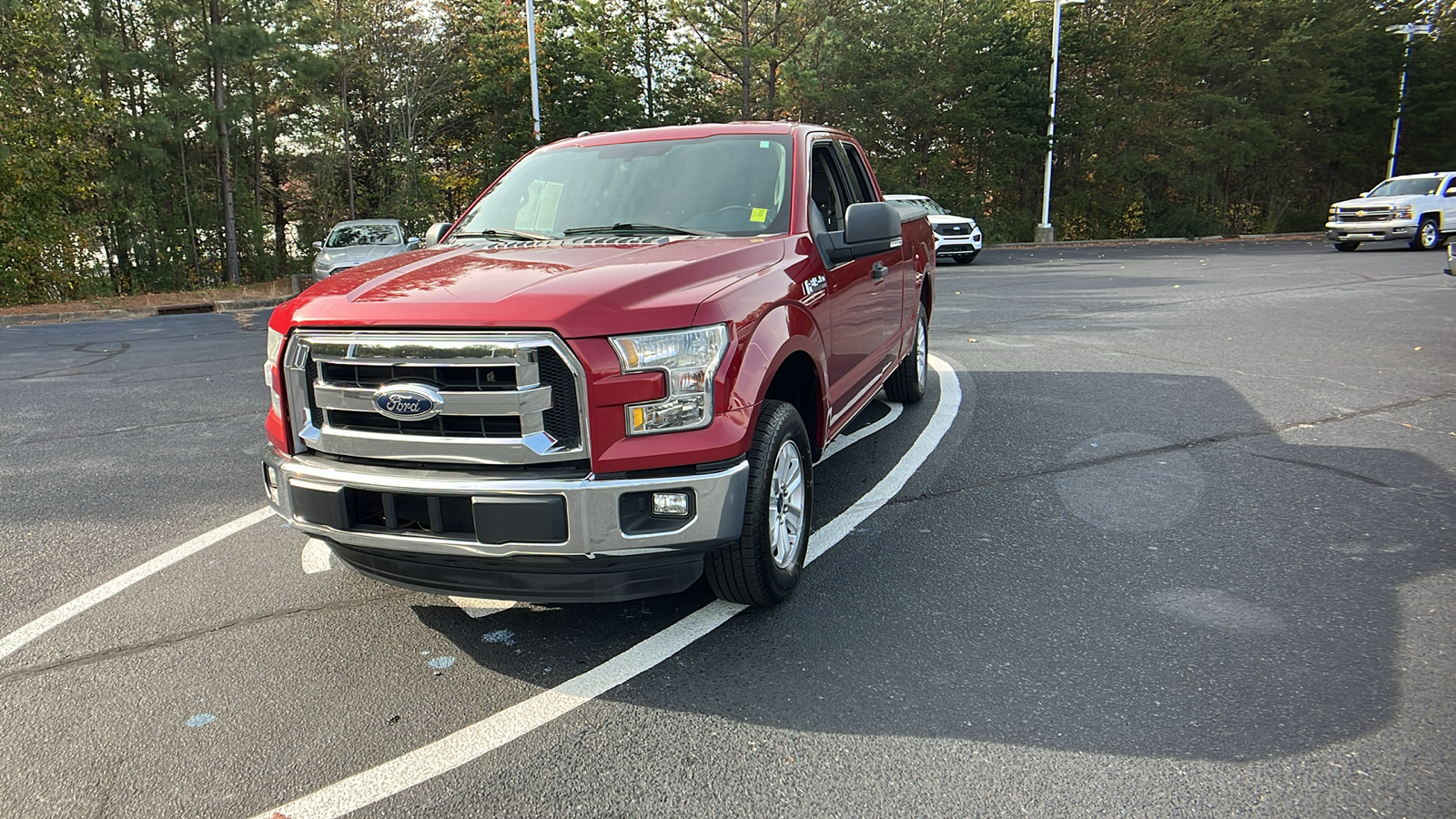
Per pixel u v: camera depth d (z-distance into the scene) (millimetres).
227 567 4316
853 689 3051
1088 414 6730
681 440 3035
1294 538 4246
